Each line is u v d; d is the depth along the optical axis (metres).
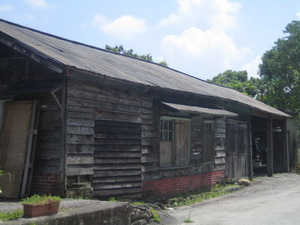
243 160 15.36
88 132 8.13
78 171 7.84
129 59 13.86
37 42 8.75
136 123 9.51
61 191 7.48
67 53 8.88
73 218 5.54
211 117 12.95
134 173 9.34
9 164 7.86
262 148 20.61
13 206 6.41
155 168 10.10
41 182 7.84
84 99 8.09
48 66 7.37
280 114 18.44
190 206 9.95
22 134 7.90
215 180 13.05
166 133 10.71
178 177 11.09
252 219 8.07
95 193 8.29
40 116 8.10
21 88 8.12
